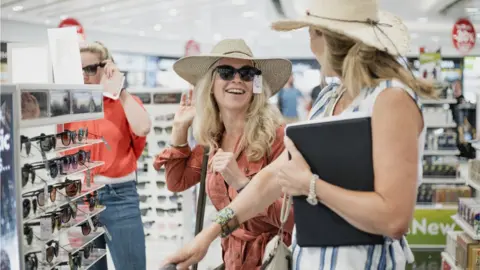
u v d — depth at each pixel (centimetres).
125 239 338
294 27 155
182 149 268
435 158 820
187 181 275
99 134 334
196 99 251
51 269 214
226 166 216
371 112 136
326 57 144
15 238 174
